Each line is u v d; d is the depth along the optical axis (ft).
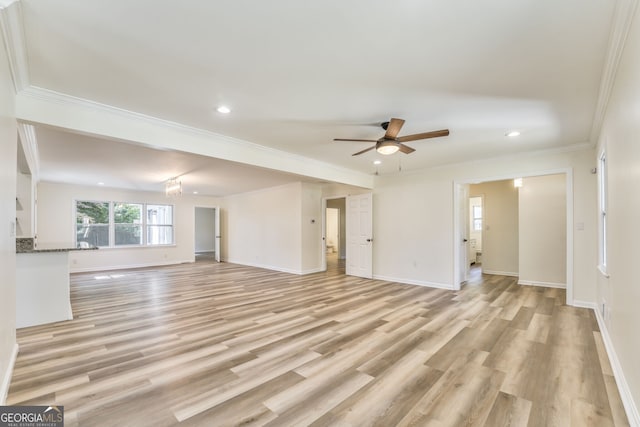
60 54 6.58
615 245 7.97
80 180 22.43
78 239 25.03
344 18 5.54
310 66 7.22
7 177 6.57
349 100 9.03
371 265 21.53
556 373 7.69
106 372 7.77
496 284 19.19
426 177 19.10
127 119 9.81
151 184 24.50
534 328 11.00
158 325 11.43
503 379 7.41
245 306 14.10
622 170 6.89
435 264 18.57
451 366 8.09
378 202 21.58
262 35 6.05
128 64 7.06
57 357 8.64
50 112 8.33
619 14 5.35
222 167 17.65
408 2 5.13
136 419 5.89
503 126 11.25
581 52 6.60
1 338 6.17
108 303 14.66
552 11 5.35
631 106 5.78
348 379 7.43
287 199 24.97
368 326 11.28
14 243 7.78
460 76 7.66
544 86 8.15
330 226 41.45
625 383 6.52
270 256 26.68
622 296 7.09
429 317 12.35
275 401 6.51
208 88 8.27
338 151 14.78
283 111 9.82
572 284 14.05
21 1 4.99
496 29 5.87
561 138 12.76
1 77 5.71
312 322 11.75
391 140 10.37
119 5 5.16
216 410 6.18
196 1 5.09
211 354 8.86
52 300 11.84
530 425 5.71
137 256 27.91
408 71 7.44
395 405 6.37
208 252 43.78
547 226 18.49
